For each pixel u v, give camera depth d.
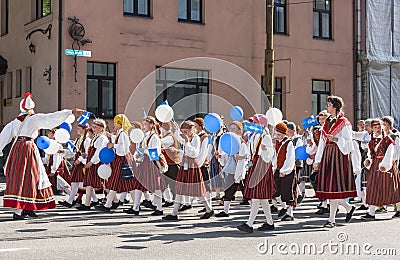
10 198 9.67
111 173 11.12
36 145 10.27
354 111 21.81
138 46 17.84
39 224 9.68
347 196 9.61
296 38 20.66
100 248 7.61
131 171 11.05
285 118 20.44
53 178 12.40
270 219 9.25
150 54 18.02
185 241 8.16
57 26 17.19
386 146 10.70
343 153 9.60
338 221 10.42
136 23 17.86
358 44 21.89
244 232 8.99
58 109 17.05
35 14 19.03
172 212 10.66
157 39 18.14
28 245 7.81
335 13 21.58
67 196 14.09
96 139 11.35
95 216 10.70
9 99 20.52
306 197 14.62
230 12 19.39
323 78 21.22
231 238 8.44
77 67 17.06
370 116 22.03
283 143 10.17
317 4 21.34
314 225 9.82
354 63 21.84
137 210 11.01
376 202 10.69
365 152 13.23
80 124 11.75
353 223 10.16
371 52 22.14
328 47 21.31
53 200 10.08
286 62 20.39
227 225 9.77
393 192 10.81
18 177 9.70
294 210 11.96
